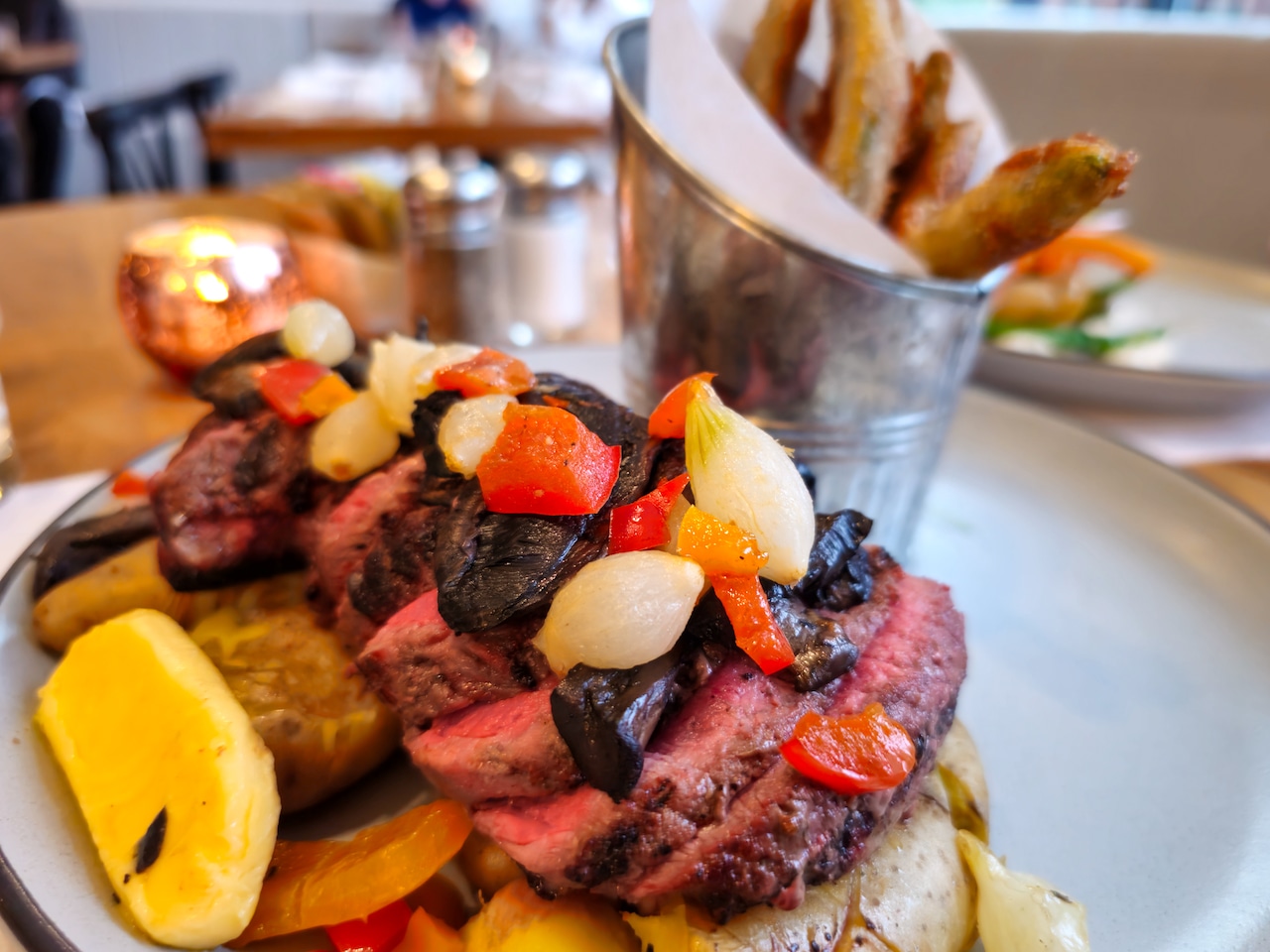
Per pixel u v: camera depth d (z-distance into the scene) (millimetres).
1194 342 399
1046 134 632
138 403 320
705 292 225
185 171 1059
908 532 269
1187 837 185
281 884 161
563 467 158
